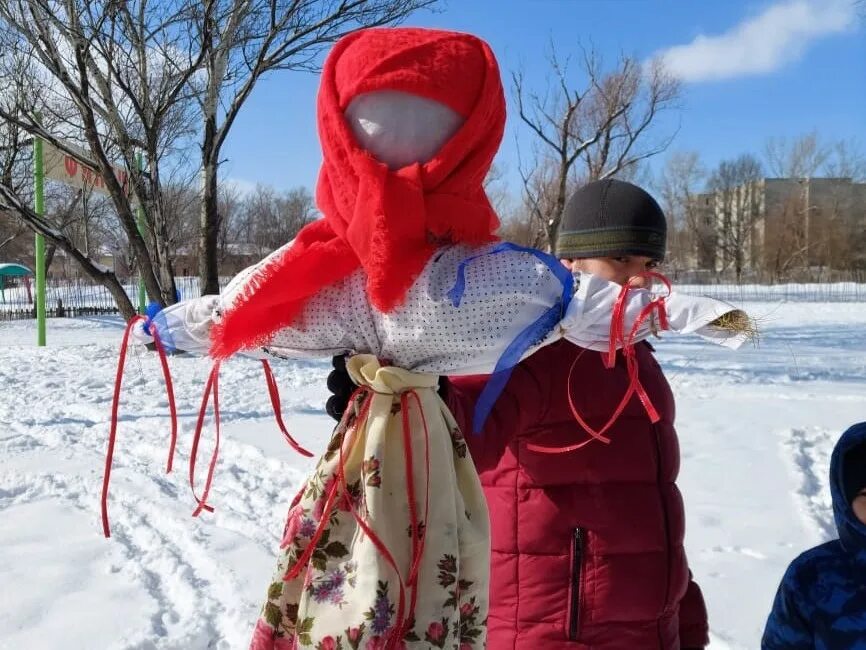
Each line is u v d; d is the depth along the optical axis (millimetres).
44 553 3688
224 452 5559
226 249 40188
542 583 1832
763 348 11664
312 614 1411
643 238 1970
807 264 52656
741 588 3180
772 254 52781
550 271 1445
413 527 1437
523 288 1420
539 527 1832
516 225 20891
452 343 1440
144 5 10672
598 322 1473
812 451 5398
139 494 4570
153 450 5625
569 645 1823
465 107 1439
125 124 11781
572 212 2053
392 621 1374
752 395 7418
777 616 1776
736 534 3789
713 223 61938
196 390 8117
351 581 1404
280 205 49344
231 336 1493
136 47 10922
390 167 1437
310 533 1494
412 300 1429
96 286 33094
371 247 1375
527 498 1854
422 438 1477
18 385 8570
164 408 7156
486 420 1680
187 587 3312
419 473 1462
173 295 11734
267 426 6324
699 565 3422
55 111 11789
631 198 1983
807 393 7496
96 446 5801
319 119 1503
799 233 53750
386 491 1450
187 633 2920
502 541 1871
